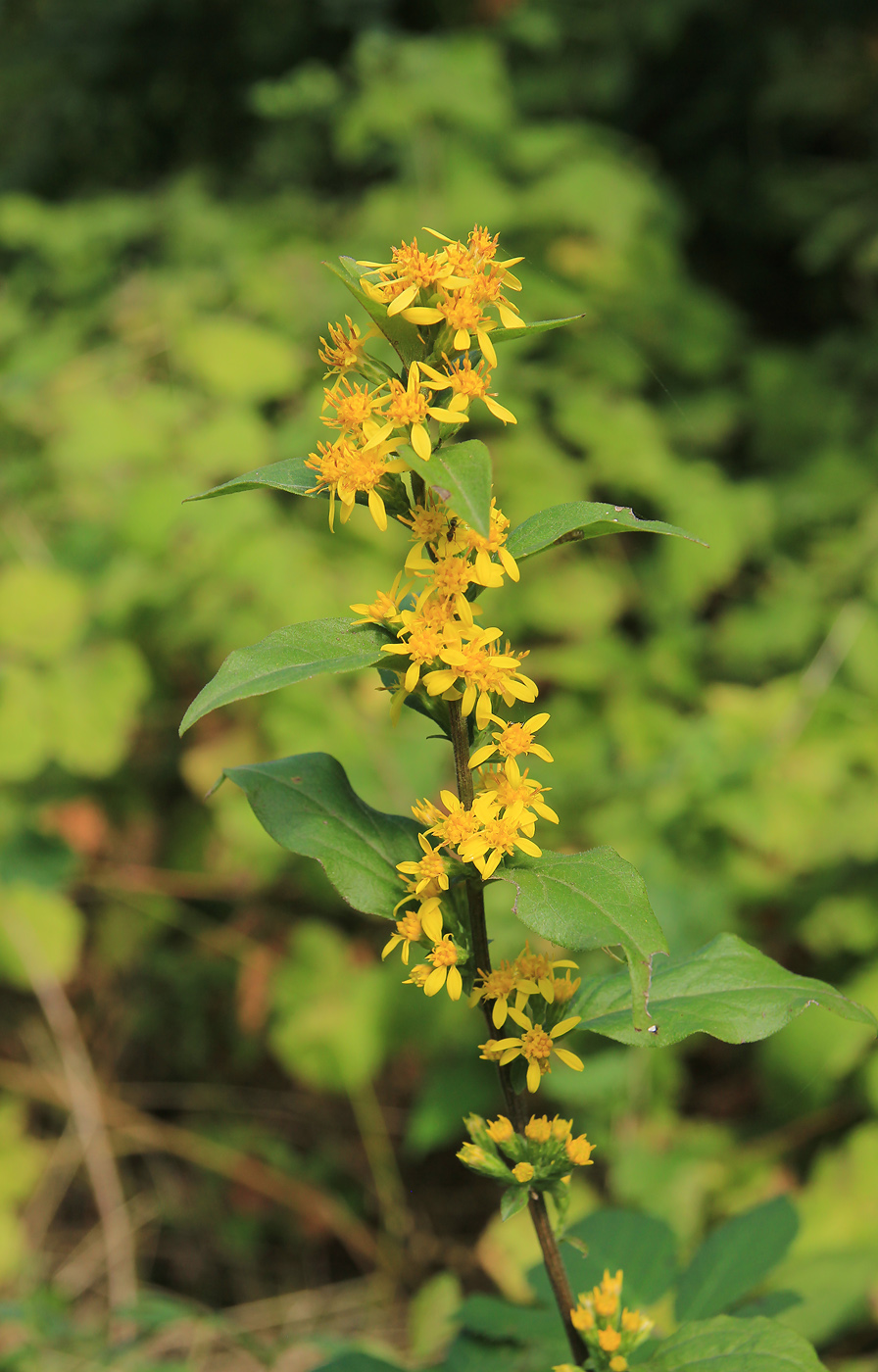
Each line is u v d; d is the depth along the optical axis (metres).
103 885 3.01
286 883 3.07
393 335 0.95
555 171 3.90
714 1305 1.31
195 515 2.87
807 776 2.79
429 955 1.02
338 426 0.94
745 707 3.05
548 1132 1.03
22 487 3.18
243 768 1.06
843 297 4.77
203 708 0.85
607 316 3.75
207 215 3.96
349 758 2.72
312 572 2.82
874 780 2.89
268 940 3.00
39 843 2.97
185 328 3.21
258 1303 2.78
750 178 4.86
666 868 2.68
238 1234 2.91
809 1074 2.53
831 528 3.71
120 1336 2.64
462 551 0.93
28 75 5.52
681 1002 1.02
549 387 3.43
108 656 2.84
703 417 3.94
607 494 3.44
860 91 4.45
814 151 4.91
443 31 4.86
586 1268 1.38
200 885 3.02
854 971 2.73
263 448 3.07
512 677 0.93
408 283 0.91
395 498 0.98
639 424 3.41
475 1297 1.39
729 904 2.68
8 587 2.89
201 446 3.01
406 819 1.06
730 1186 2.53
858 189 4.47
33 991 3.04
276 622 2.77
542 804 0.97
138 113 5.35
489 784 0.99
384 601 0.94
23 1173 2.90
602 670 3.09
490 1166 1.05
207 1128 3.02
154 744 3.11
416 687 1.00
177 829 3.09
